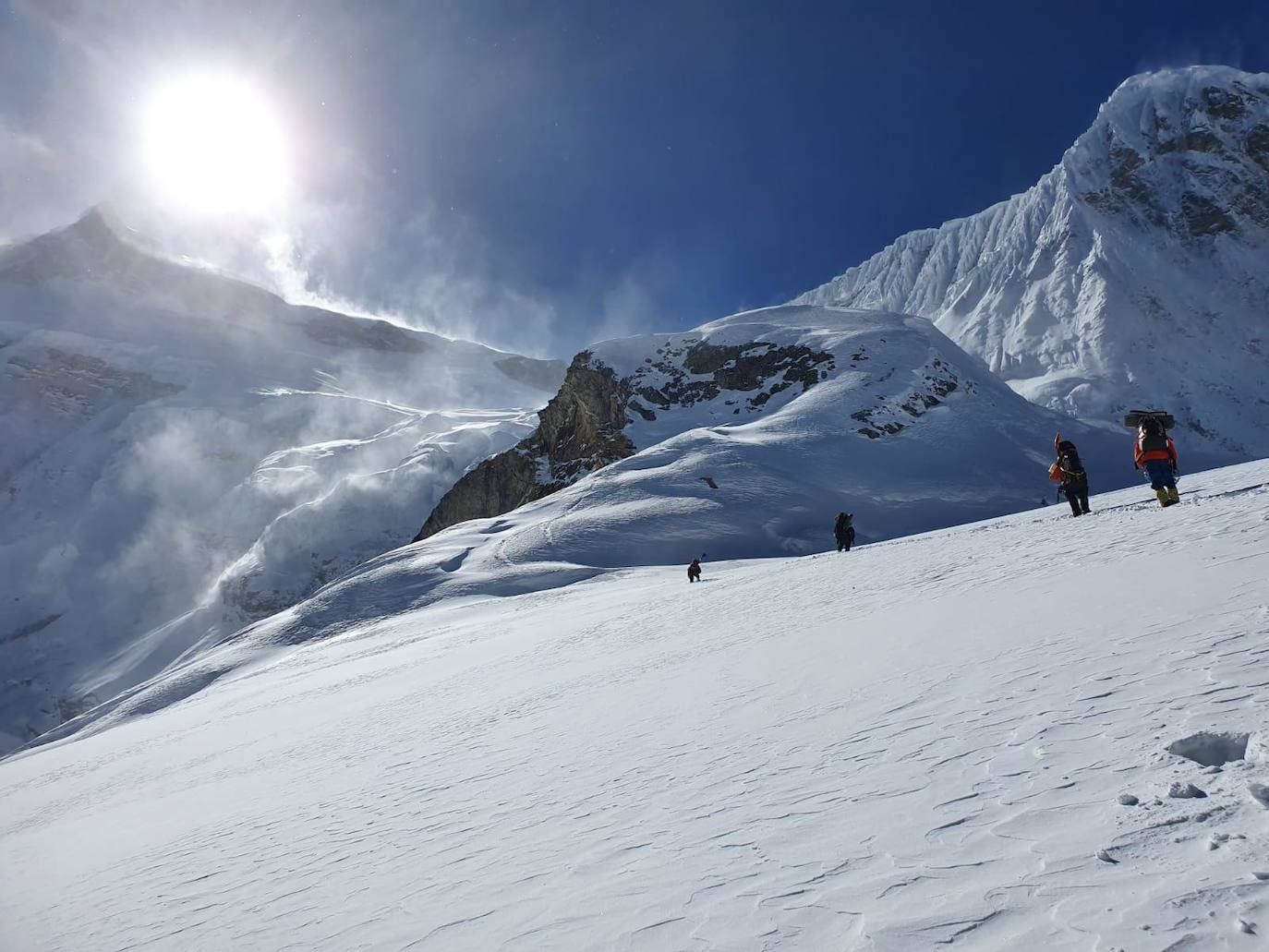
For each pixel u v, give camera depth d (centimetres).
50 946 572
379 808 731
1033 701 443
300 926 436
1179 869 229
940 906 250
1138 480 10881
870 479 10262
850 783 402
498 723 1078
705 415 14512
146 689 7300
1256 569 601
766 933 266
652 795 499
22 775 3269
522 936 325
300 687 3244
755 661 938
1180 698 371
